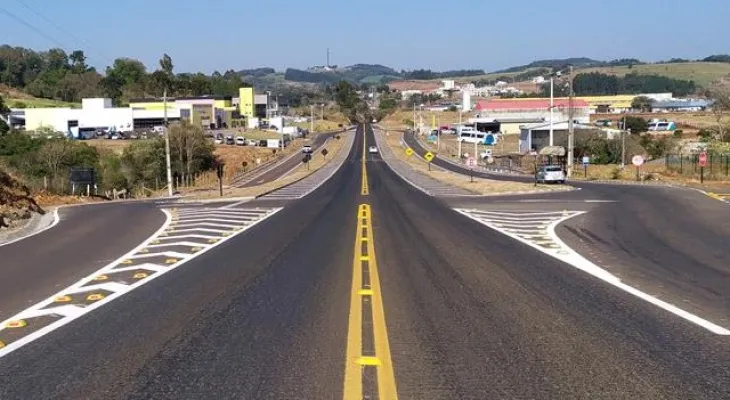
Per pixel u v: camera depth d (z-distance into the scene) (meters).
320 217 23.97
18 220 24.83
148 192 57.00
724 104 101.81
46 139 72.75
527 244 15.87
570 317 8.48
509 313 8.71
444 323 8.18
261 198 37.66
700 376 6.12
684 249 14.91
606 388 5.80
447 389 5.79
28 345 7.41
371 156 92.75
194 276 11.88
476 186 43.94
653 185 43.16
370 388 5.82
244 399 5.59
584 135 78.31
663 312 8.75
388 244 16.06
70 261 14.26
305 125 167.38
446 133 133.88
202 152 76.31
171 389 5.87
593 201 30.14
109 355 6.95
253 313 8.83
